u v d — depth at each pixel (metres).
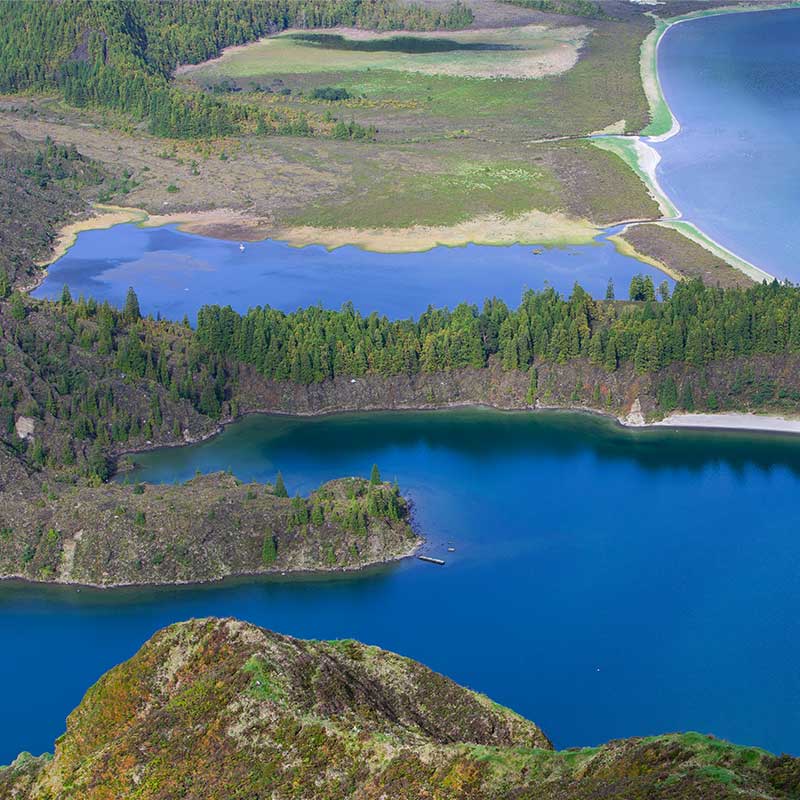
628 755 182.88
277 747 199.62
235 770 197.38
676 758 178.75
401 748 196.38
